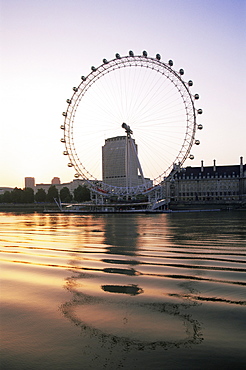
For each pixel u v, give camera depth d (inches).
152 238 1389.0
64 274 685.9
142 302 495.5
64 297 527.8
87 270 721.6
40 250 1050.7
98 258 877.8
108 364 327.3
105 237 1470.2
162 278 637.9
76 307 480.4
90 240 1344.7
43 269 739.4
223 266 749.9
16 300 516.7
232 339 370.9
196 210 5999.0
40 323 426.3
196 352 345.1
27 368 324.5
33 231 1911.9
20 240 1385.3
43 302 505.4
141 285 589.6
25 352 355.3
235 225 2145.7
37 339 382.9
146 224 2426.2
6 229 2105.1
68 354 348.8
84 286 589.3
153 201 5561.0
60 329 407.5
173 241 1261.1
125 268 737.0
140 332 393.7
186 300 501.4
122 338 380.2
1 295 542.9
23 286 595.2
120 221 3004.4
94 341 375.2
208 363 325.1
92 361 334.0
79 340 378.3
